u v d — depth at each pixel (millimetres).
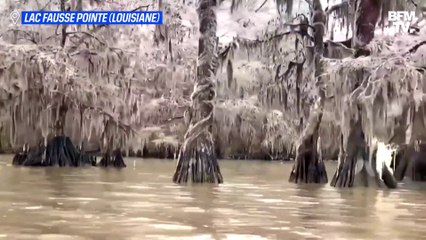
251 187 17062
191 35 38500
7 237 7508
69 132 27672
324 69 19781
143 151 39438
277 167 31219
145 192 14586
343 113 18203
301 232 8320
